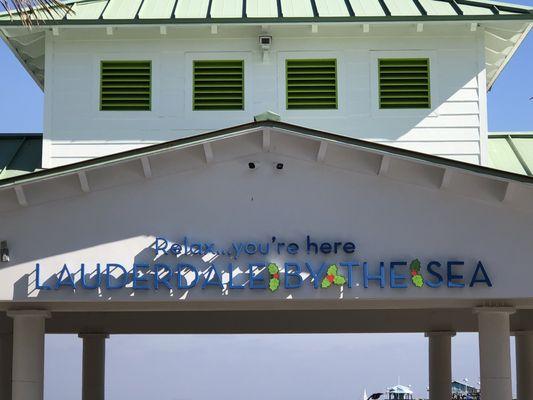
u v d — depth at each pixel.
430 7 23.73
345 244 19.17
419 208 19.34
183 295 19.05
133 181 19.45
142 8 23.89
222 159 19.48
